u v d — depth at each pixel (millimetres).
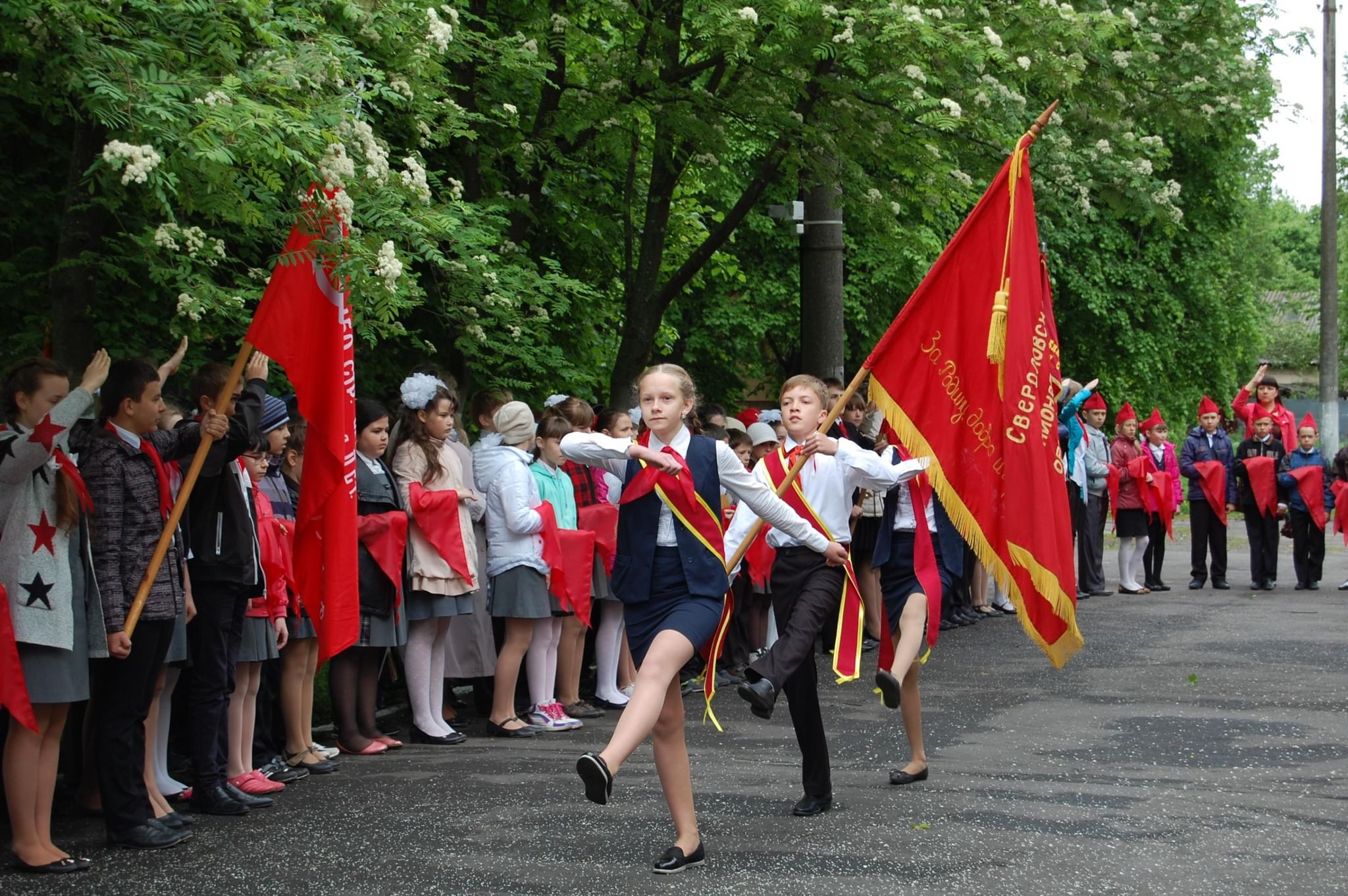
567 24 11469
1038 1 11664
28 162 8898
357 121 6766
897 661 6273
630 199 12977
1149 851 5203
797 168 12117
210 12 6238
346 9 7082
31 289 8633
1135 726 7945
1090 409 15625
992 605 14508
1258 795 6176
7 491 5105
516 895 4719
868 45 10805
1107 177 12898
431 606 7754
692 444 5160
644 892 4723
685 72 11977
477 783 6539
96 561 5293
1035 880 4832
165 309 9086
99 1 5977
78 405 5125
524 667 9164
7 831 5812
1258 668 10086
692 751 7348
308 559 6391
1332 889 4730
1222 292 29141
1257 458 16016
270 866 5129
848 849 5254
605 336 14117
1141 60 12773
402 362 11195
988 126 12180
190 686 6020
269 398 6523
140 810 5480
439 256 7797
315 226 6410
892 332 6297
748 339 22844
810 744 5832
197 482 5949
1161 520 15906
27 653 5078
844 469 6012
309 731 7035
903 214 13625
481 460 8258
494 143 11953
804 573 5844
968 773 6684
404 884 4871
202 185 6383
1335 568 18719
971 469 6277
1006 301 6238
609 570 8992
